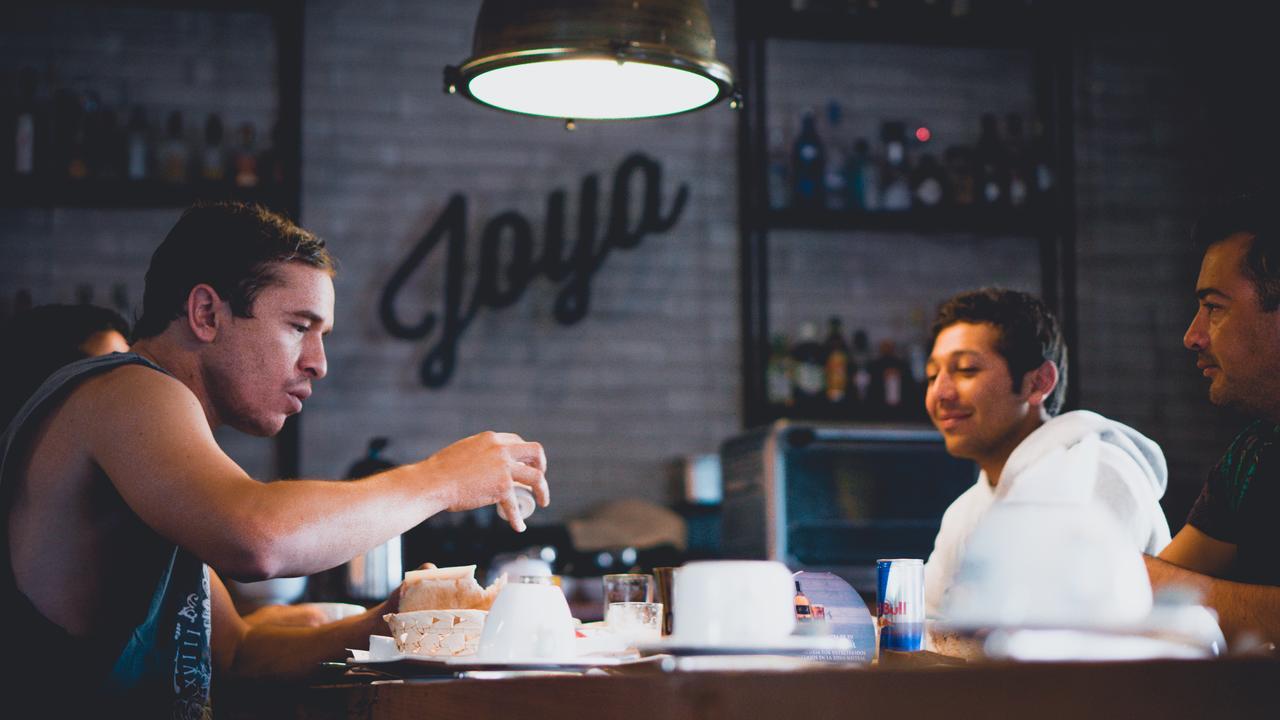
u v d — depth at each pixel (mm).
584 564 4266
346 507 1460
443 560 4176
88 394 1517
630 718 907
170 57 4512
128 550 1545
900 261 4895
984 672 839
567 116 2424
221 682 1984
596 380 4672
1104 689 844
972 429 2607
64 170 4281
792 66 4879
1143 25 5051
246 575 1422
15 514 1514
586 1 2123
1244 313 1857
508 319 4648
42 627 1505
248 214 1713
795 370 4594
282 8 4496
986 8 4832
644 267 4742
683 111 2414
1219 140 5082
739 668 984
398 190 4605
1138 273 4988
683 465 4637
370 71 4633
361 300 4555
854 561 4023
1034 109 4992
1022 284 4953
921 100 4934
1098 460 2248
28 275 4414
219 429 4418
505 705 1087
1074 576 1017
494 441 1628
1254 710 857
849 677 844
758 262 4691
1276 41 5027
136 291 4445
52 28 4457
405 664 1334
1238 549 2023
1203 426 4945
